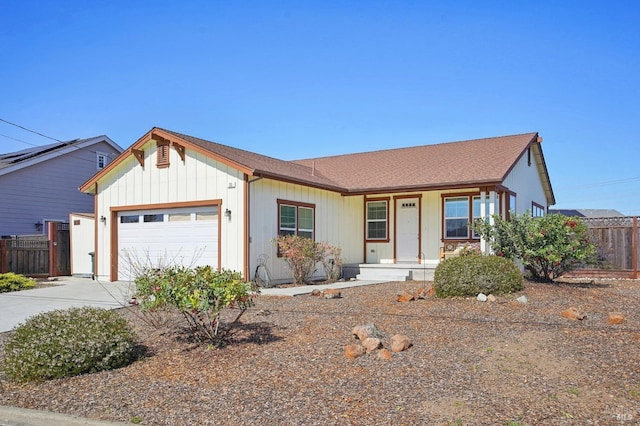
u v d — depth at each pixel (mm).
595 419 4406
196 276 7156
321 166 21594
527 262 12734
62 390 5820
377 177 18141
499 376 5535
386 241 18016
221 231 14164
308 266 14984
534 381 5355
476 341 6883
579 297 10250
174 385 5777
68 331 6578
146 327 8406
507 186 16484
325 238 16922
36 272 18266
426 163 18531
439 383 5379
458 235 16688
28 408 5305
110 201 16562
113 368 6539
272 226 14688
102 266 16641
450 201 16906
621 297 10719
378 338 7039
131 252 16062
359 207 18594
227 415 4836
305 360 6336
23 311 10938
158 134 15242
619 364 5738
